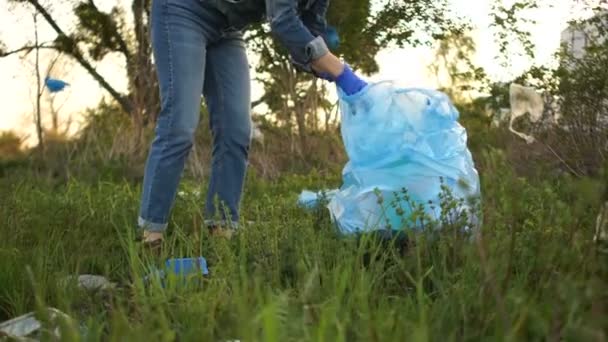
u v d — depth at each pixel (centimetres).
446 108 353
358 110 353
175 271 296
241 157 400
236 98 396
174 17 371
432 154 343
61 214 423
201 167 920
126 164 909
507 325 183
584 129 498
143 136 1014
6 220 389
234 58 399
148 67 1097
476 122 883
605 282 212
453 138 351
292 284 282
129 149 982
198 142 1013
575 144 494
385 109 347
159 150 374
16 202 453
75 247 347
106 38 1150
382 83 354
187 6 372
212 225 384
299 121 1110
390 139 345
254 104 1178
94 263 334
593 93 494
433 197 338
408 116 346
